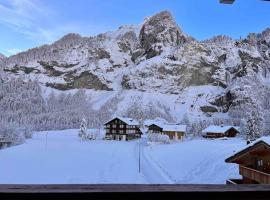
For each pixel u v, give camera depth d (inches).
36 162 1690.5
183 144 2689.5
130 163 1716.3
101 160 1820.9
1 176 1252.5
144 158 1937.7
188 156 1860.2
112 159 1878.7
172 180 1270.9
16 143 2812.5
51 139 3555.6
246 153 692.1
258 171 637.3
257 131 2640.3
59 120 5915.4
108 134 3622.0
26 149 2393.0
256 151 673.6
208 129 3784.5
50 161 1742.1
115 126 3607.3
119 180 1252.5
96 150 2386.8
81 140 3442.4
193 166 1530.5
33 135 4116.6
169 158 1876.2
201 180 1202.0
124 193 87.0
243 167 721.0
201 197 90.0
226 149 1962.4
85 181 1208.2
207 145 2346.2
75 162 1718.8
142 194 87.8
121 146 2753.4
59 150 2345.0
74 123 5935.0
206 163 1507.1
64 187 89.8
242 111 5935.0
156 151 2313.0
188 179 1256.2
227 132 3631.9
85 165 1610.5
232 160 748.6
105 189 88.6
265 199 93.1
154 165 1646.2
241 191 91.5
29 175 1291.8
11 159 1791.3
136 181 1239.5
